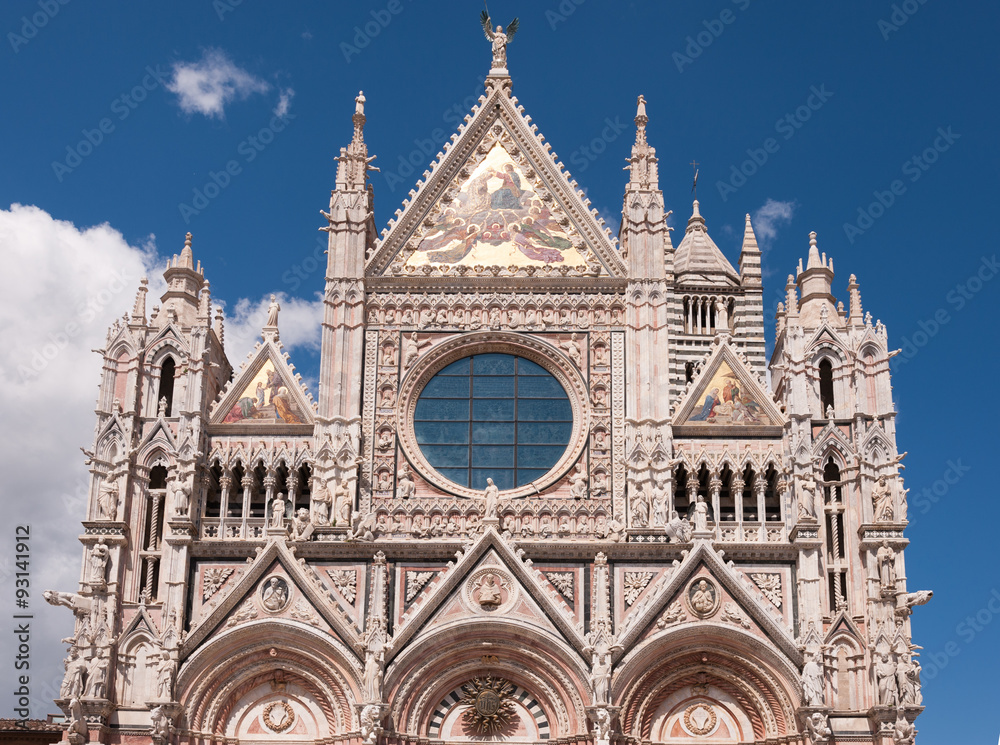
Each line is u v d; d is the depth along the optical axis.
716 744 55.94
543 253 65.50
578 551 57.56
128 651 56.62
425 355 63.09
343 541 57.69
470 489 61.12
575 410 62.34
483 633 56.16
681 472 61.22
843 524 58.81
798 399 60.28
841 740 54.75
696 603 56.22
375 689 54.31
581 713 54.97
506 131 68.50
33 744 60.97
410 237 65.88
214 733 55.50
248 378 62.59
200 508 59.78
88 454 59.56
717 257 86.56
